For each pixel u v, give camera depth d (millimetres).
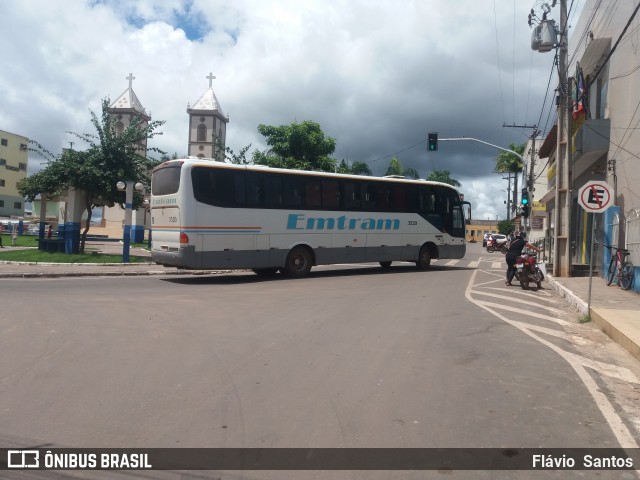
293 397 5781
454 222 23047
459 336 9039
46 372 6586
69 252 26219
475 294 14719
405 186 21500
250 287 15727
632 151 17438
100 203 28906
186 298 13031
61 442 4637
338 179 19500
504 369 7066
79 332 8797
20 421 5074
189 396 5777
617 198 18594
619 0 18734
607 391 6344
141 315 10461
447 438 4773
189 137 65000
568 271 19203
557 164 19641
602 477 4152
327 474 4109
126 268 21578
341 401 5672
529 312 12000
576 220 24781
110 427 4945
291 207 18281
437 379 6520
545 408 5613
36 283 16188
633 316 10375
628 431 5074
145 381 6277
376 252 20469
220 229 16781
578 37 23047
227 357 7391
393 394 5918
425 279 18547
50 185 26078
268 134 32969
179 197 16359
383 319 10461
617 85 18938
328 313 11062
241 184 17250
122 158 26000
